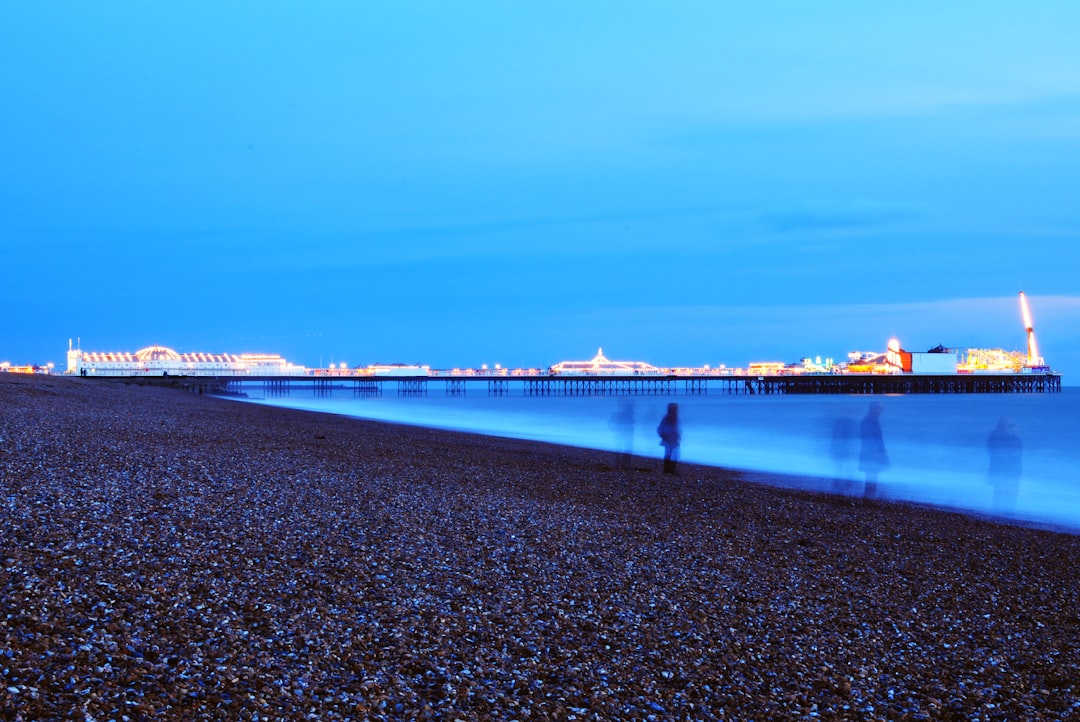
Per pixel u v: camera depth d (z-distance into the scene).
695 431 52.16
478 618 8.21
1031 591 11.51
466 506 14.70
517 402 116.38
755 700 6.87
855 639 8.66
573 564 10.85
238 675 6.19
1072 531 17.55
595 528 13.59
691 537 13.57
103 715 5.29
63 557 8.47
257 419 38.16
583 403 113.00
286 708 5.78
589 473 22.64
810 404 111.88
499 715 6.11
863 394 182.00
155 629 6.86
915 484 26.12
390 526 12.15
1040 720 6.87
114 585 7.79
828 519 16.88
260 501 13.11
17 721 5.05
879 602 10.24
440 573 9.75
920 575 12.02
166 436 22.56
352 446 25.48
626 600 9.34
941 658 8.27
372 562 9.89
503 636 7.77
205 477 15.06
